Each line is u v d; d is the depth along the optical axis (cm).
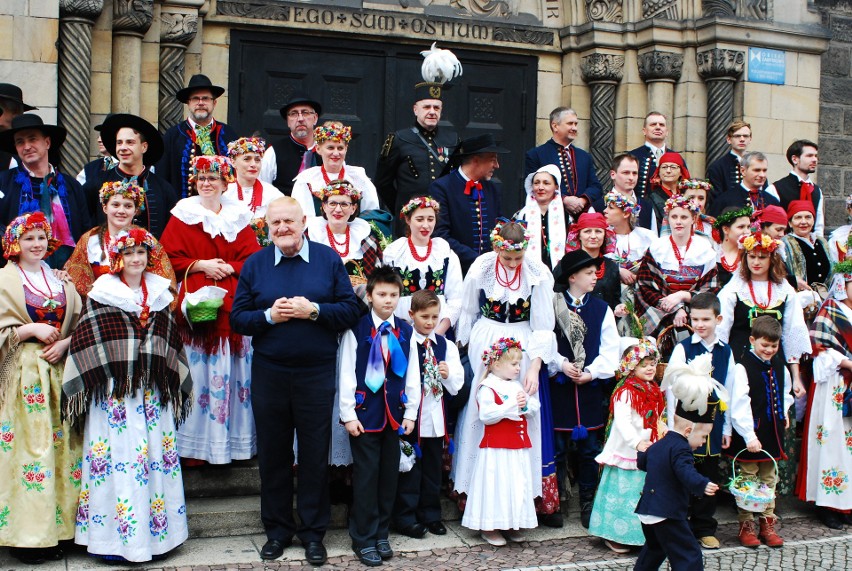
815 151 887
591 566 598
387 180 777
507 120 1013
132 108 834
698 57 1000
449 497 679
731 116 1003
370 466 598
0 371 567
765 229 755
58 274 600
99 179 677
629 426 626
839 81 1101
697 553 523
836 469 704
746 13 1003
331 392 595
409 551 613
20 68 758
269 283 591
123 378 567
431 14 976
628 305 724
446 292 668
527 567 593
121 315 577
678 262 733
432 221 665
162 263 604
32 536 557
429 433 633
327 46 946
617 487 627
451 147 777
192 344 643
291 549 603
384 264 665
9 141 649
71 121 800
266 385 589
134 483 565
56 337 577
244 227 659
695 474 516
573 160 834
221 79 913
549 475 661
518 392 631
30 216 577
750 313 709
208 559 584
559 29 1023
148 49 853
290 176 798
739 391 675
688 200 733
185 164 738
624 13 1005
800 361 753
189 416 646
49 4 764
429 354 630
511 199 1016
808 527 706
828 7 1095
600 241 693
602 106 1005
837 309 725
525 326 667
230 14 906
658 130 862
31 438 565
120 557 567
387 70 966
